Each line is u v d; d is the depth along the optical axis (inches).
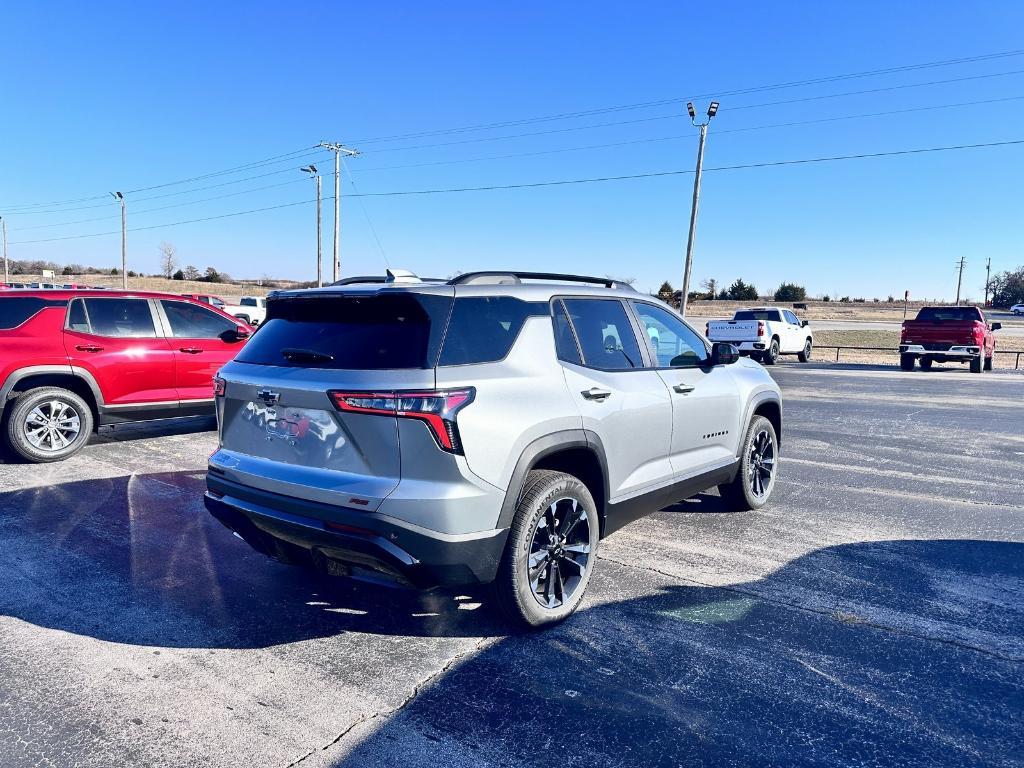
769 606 156.6
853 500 245.3
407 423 121.6
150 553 187.0
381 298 131.1
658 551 191.2
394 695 120.0
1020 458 319.9
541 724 112.1
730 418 205.9
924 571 178.5
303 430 132.3
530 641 139.7
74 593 160.9
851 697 120.8
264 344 147.5
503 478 130.3
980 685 125.0
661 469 177.2
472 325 134.9
